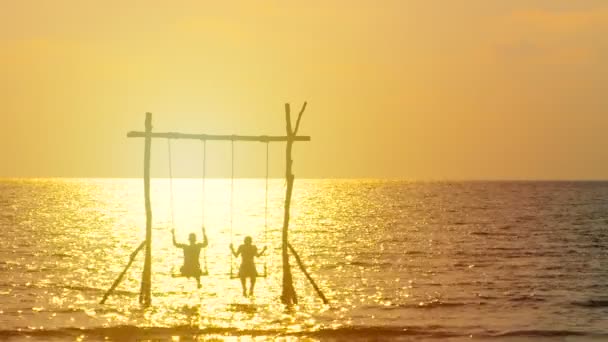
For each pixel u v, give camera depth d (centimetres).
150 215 5144
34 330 4438
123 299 5469
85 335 4353
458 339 4353
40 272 6969
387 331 4528
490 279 6725
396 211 19875
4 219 15538
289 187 5169
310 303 5412
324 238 11556
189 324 4653
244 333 4453
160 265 7744
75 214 17950
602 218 16300
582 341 4306
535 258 8525
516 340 4334
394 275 7031
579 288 6147
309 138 5059
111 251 9231
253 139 4978
